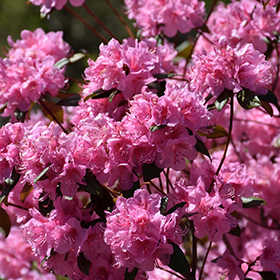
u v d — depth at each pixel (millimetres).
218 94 1591
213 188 1618
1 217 1650
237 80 1585
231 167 1622
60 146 1571
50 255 1583
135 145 1564
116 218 1553
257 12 1722
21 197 1629
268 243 1652
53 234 1574
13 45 1778
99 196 1580
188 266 1561
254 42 1739
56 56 1776
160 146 1562
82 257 1588
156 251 1560
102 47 1598
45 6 1766
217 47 1598
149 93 1558
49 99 1692
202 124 1569
